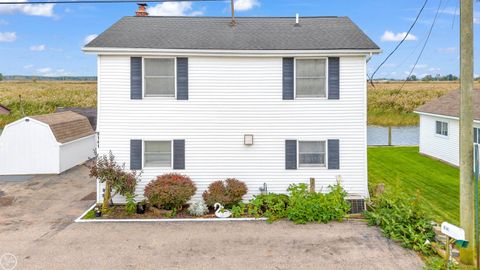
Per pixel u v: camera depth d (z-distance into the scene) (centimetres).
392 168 1747
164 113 1190
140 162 1191
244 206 1123
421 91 4712
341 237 904
